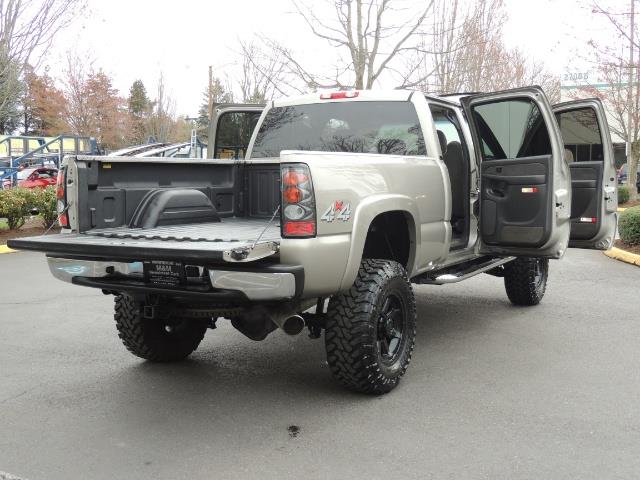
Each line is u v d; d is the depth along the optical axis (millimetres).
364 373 4457
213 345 6133
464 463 3592
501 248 6008
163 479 3453
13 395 4762
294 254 3984
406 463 3604
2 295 8672
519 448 3775
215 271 3941
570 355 5680
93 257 4359
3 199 14344
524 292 7523
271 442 3904
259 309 4312
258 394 4754
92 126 44906
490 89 18797
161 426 4168
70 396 4734
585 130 6996
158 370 5359
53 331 6703
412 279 5719
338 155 4348
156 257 3865
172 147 23047
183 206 5125
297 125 6301
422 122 5555
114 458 3709
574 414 4297
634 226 12078
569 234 6488
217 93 37406
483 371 5246
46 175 26062
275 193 5703
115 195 4754
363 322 4391
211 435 4016
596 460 3607
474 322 6949
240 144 7008
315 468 3557
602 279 9695
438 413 4336
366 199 4469
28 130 53469
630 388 4805
